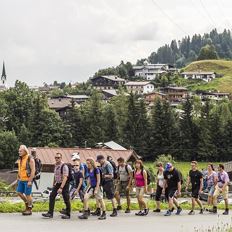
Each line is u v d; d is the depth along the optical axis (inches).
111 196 774.5
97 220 729.0
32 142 4788.4
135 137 4936.0
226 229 669.3
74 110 5078.7
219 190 901.2
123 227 676.7
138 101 5147.6
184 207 953.5
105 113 5142.7
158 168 868.0
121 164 839.7
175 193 844.6
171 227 698.2
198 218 813.2
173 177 833.5
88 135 5039.4
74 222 697.0
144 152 4916.3
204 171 1088.8
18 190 733.3
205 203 1046.4
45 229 625.9
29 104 5260.8
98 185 739.4
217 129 4923.7
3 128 4975.4
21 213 754.2
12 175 2834.6
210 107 5679.1
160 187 864.9
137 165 815.7
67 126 4975.4
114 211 782.5
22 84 5467.5
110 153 2117.4
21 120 5206.7
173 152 4911.4
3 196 1198.3
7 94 5290.4
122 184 844.0
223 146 4918.8
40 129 4822.8
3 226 635.5
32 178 726.5
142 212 813.9
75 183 845.2
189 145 4933.6
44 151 2081.7
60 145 4884.4
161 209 917.2
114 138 5034.5
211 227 706.2
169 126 4906.5
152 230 664.4
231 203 1175.0
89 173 746.8
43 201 926.4
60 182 721.0
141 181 815.7
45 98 5295.3
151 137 4931.1
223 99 7598.4
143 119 4955.7
